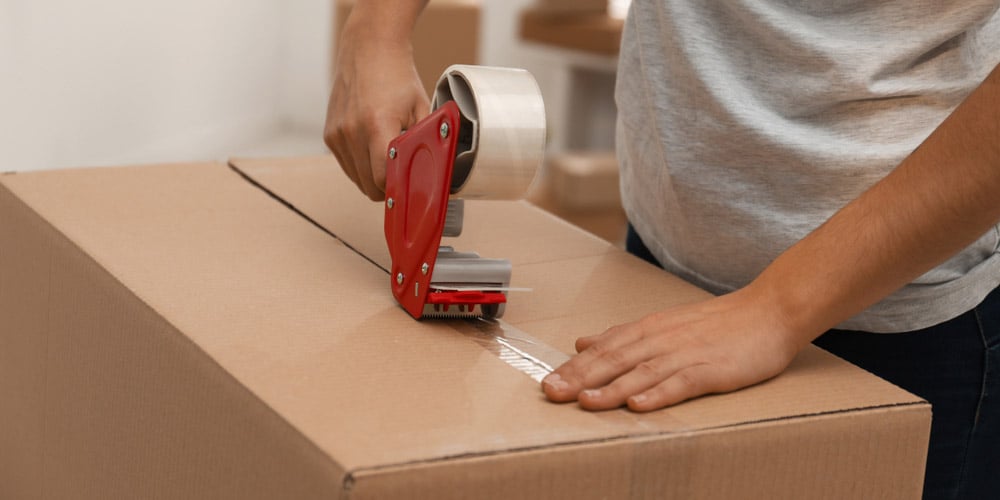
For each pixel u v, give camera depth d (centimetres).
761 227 86
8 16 199
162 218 92
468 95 77
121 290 76
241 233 91
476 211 107
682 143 88
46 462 88
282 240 91
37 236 88
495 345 75
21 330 91
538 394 67
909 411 70
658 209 94
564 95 374
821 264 73
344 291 82
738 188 86
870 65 80
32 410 90
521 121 73
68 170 102
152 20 270
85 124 242
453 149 73
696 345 70
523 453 58
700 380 68
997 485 91
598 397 65
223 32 321
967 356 86
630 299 87
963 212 67
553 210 307
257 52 351
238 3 328
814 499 68
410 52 93
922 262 70
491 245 97
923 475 72
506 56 400
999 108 64
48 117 222
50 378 86
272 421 60
